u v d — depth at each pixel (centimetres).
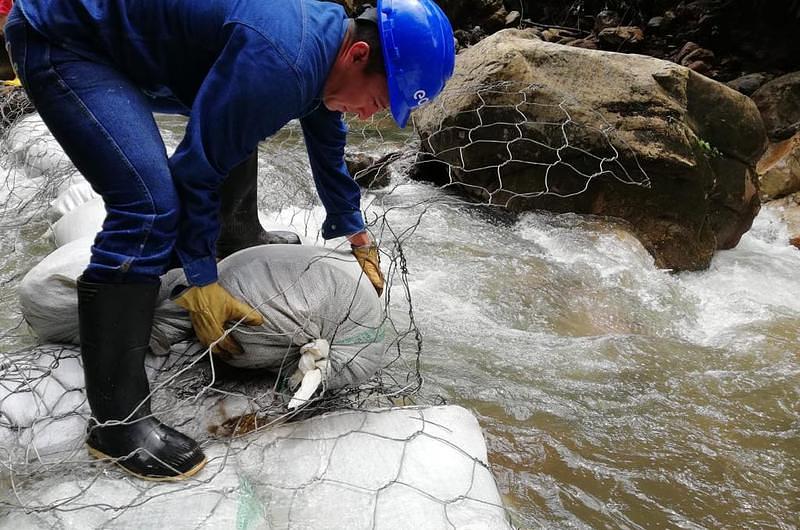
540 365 284
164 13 162
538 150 418
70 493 166
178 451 171
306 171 416
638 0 937
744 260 443
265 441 184
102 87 163
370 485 172
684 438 249
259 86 153
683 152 406
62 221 288
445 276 348
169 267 178
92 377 169
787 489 228
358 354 201
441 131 440
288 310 190
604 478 226
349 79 172
